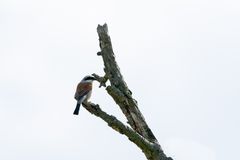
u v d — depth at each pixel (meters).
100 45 14.13
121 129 12.05
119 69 13.95
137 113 13.34
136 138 12.10
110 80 13.78
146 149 12.20
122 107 13.45
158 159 12.15
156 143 12.95
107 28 14.13
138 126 13.30
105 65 13.97
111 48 14.02
